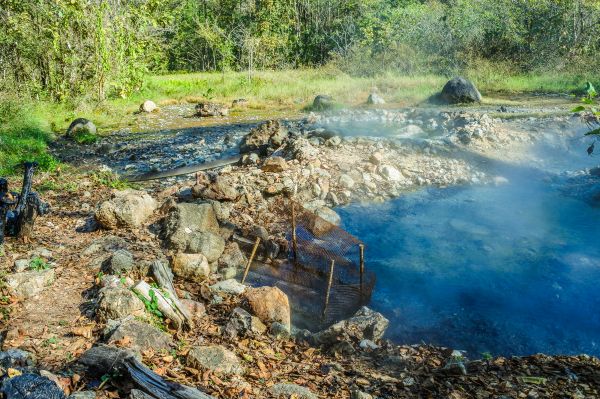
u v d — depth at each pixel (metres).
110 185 11.24
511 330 6.34
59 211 9.33
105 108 22.09
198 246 7.35
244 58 36.38
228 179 10.73
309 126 16.59
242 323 5.61
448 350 5.79
